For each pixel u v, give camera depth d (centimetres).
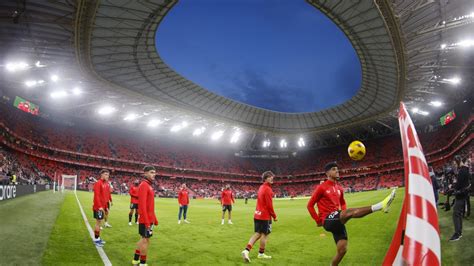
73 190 4841
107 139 6675
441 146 5597
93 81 3950
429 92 4603
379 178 6800
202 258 872
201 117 5866
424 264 150
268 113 6391
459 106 4966
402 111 214
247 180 7931
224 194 1722
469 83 4225
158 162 6969
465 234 928
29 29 2720
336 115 6291
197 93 5088
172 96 4950
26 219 1361
